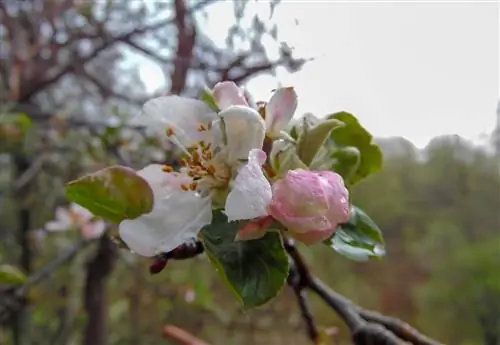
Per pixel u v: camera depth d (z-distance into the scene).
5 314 0.27
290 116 0.10
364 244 0.11
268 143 0.10
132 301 0.50
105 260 0.33
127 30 0.33
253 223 0.10
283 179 0.10
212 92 0.11
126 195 0.10
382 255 0.11
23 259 0.39
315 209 0.09
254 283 0.10
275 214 0.09
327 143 0.13
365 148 0.13
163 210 0.10
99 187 0.10
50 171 0.39
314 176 0.10
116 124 0.30
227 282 0.10
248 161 0.09
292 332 0.50
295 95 0.10
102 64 0.39
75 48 0.36
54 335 0.43
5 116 0.30
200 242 0.11
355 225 0.11
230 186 0.10
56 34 0.35
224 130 0.10
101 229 0.31
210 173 0.10
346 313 0.13
